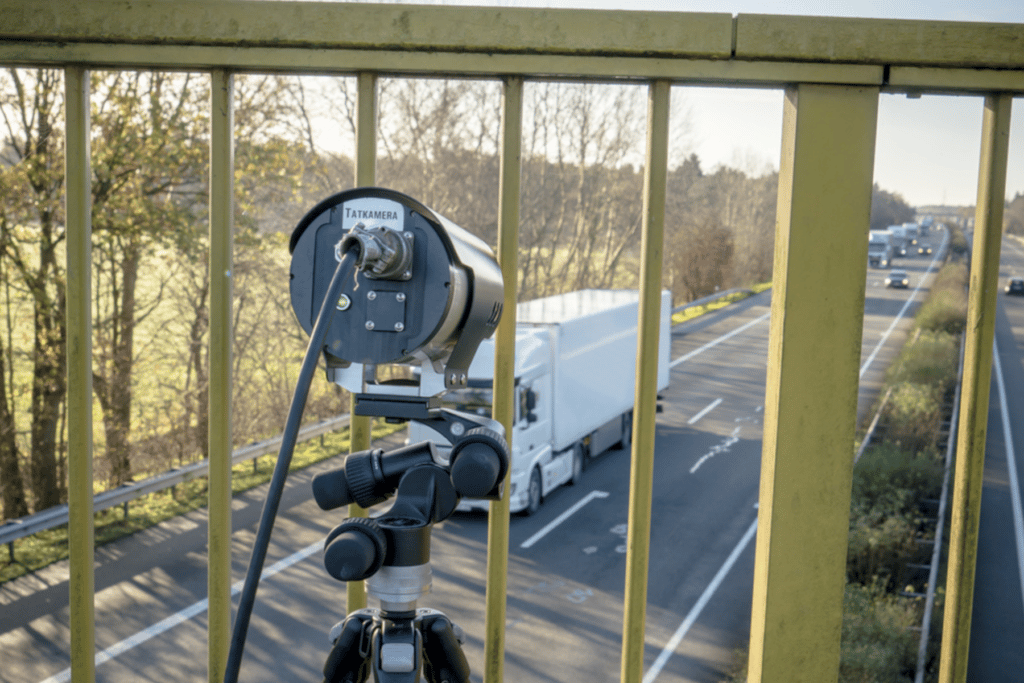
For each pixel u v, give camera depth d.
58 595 10.29
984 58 1.20
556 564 11.87
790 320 1.26
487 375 11.11
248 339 17.22
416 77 1.31
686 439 20.61
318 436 18.08
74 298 1.32
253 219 16.23
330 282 1.09
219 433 1.31
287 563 11.47
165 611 9.88
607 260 30.41
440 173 22.70
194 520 13.12
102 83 13.61
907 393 23.64
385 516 1.13
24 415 14.49
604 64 1.24
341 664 1.24
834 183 1.24
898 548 11.84
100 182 13.88
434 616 1.26
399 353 1.07
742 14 1.22
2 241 12.84
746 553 12.71
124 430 15.27
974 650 10.25
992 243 1.23
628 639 1.30
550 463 14.87
